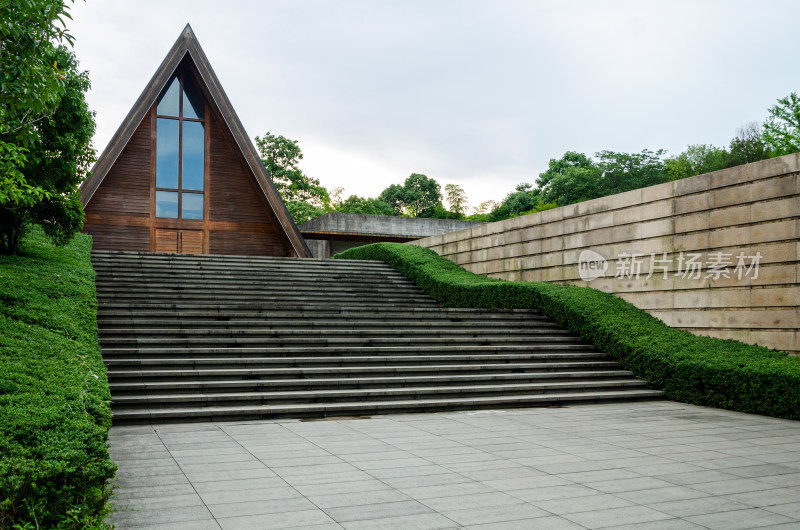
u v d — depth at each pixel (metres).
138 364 10.34
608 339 13.63
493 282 18.16
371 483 5.76
